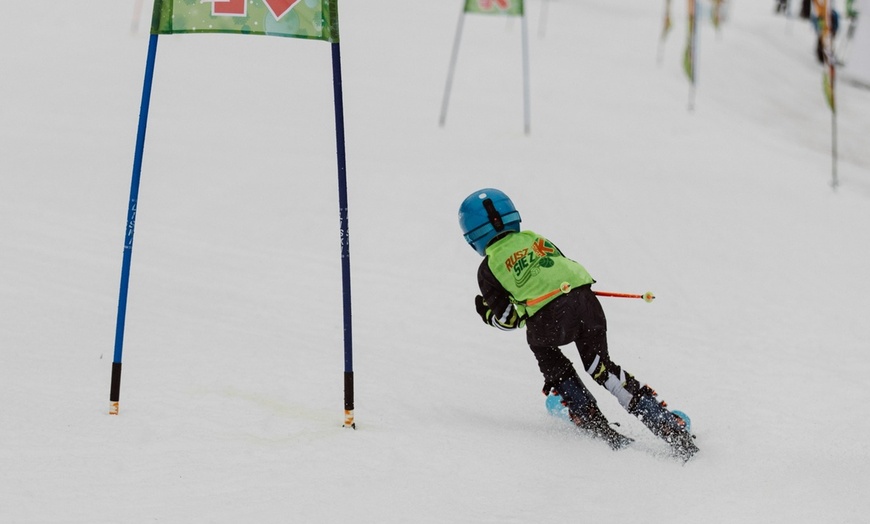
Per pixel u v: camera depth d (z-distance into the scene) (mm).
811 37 105000
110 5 78500
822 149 63719
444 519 13023
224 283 28359
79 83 57250
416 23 86750
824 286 32156
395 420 17125
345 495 13500
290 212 37156
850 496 14438
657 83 74125
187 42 69750
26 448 14148
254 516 12570
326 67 67438
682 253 35188
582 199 41812
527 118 55312
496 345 24312
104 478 13359
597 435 16891
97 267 28625
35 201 36125
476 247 17500
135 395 17250
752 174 50594
